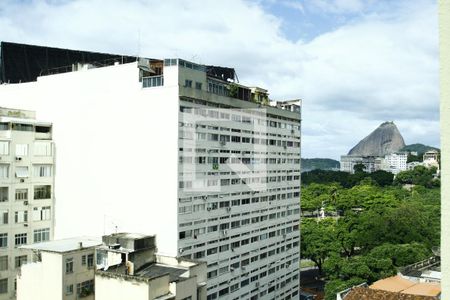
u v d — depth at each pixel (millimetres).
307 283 88062
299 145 67875
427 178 177250
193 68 47031
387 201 126250
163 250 44625
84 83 50781
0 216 47531
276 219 61594
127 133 47469
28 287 40906
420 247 70625
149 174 45875
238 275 53312
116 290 35906
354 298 38938
